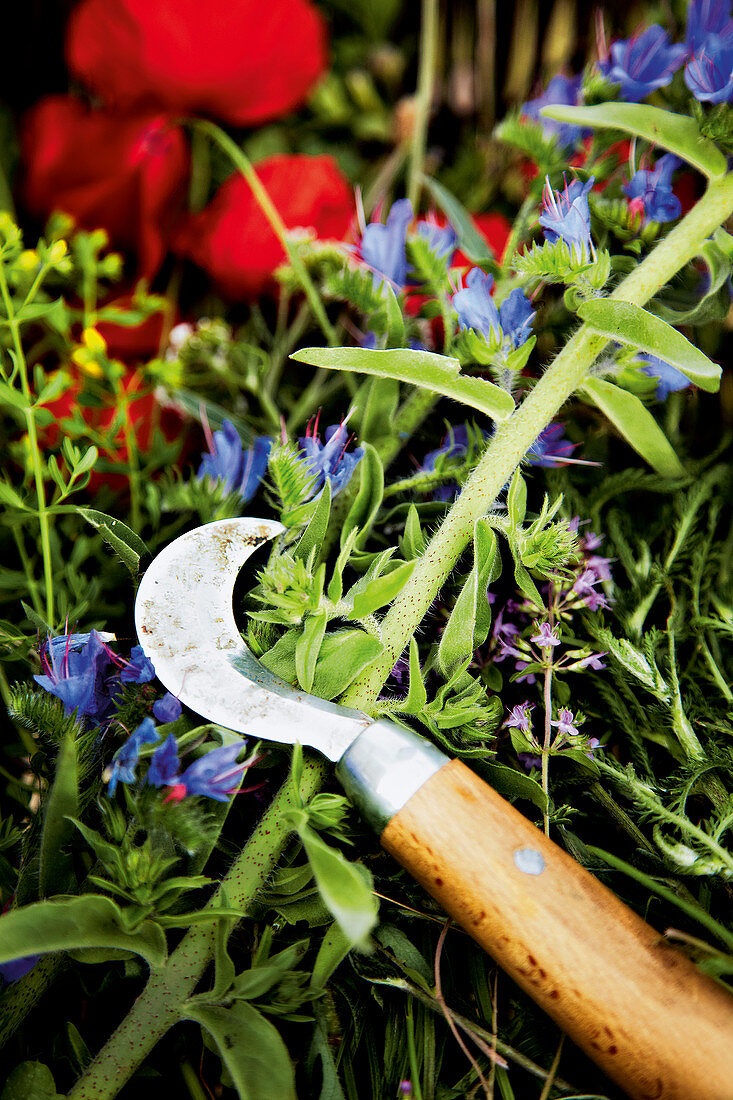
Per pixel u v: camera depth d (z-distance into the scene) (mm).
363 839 323
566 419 394
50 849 287
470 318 323
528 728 327
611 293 330
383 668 306
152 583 310
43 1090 283
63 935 268
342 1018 316
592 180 334
